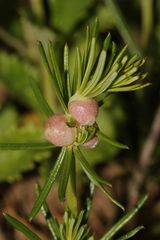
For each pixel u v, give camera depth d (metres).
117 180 0.35
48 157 0.32
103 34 0.38
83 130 0.15
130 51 0.29
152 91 0.36
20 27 0.38
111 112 0.36
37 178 0.36
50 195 0.35
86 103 0.15
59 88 0.15
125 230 0.31
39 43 0.15
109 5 0.30
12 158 0.31
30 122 0.35
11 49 0.42
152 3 0.38
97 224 0.34
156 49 0.35
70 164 0.15
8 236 0.33
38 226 0.33
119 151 0.34
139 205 0.17
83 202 0.33
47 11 0.39
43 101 0.16
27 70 0.36
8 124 0.38
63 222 0.16
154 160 0.33
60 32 0.35
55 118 0.15
